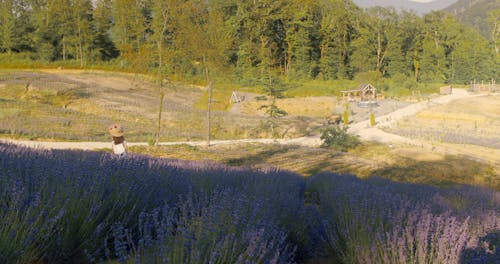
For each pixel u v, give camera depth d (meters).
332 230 4.19
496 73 125.56
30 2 93.81
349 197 4.84
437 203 5.80
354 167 25.03
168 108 53.59
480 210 5.54
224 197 3.34
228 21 99.56
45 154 4.95
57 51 87.94
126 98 57.69
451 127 55.75
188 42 27.31
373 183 9.23
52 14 85.69
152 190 3.88
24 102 44.12
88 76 72.44
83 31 85.88
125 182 3.69
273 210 3.83
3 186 2.94
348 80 105.25
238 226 2.93
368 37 113.44
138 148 24.67
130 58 26.86
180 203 3.44
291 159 25.66
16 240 2.41
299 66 104.19
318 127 50.59
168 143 30.14
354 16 119.62
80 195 3.16
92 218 2.98
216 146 30.56
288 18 106.56
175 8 26.06
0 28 82.94
